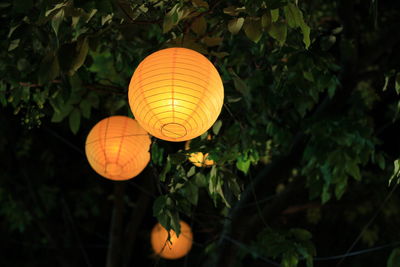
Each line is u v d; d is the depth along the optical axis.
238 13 2.58
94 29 2.72
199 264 5.09
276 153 4.69
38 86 3.39
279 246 3.59
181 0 2.36
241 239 4.87
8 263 8.44
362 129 3.86
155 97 2.26
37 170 7.58
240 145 3.80
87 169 8.12
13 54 3.14
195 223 5.75
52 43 2.82
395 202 7.24
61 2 2.38
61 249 7.27
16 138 7.21
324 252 8.40
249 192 4.82
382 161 3.98
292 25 2.35
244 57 4.04
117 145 3.43
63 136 7.87
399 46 4.55
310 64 3.31
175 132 2.38
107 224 9.04
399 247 3.00
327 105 4.62
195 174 3.18
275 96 4.21
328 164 3.97
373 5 2.61
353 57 4.50
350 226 8.31
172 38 2.84
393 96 7.12
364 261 8.24
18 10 2.66
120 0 2.45
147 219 8.99
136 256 8.94
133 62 3.44
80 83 3.44
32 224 8.12
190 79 2.25
